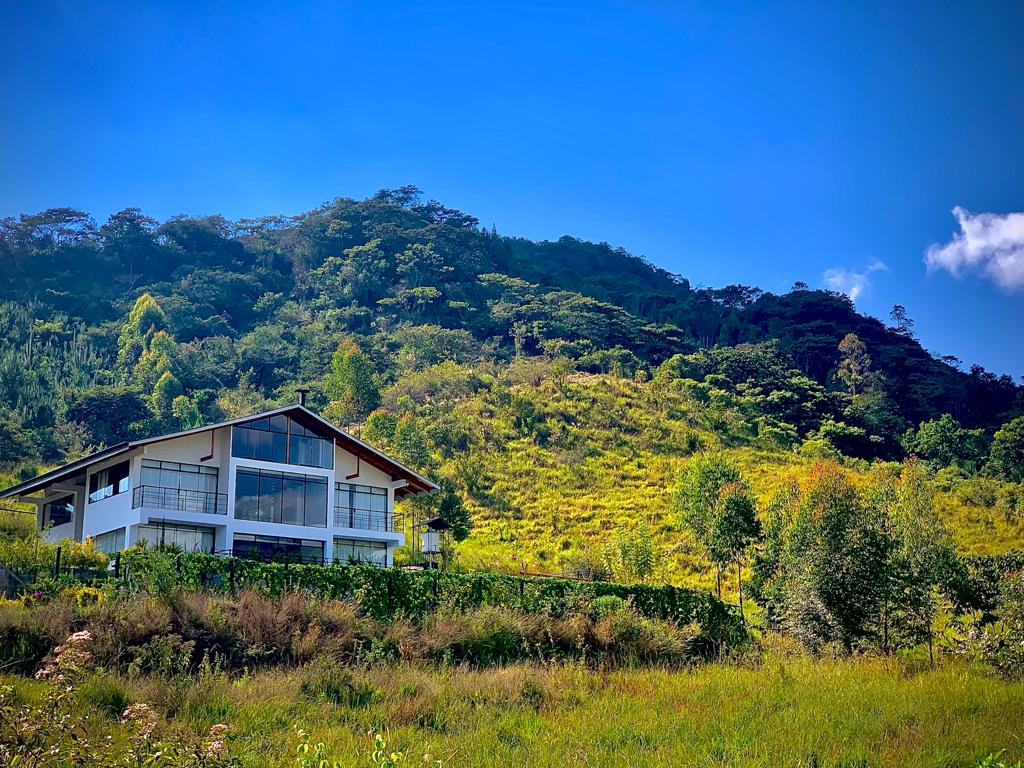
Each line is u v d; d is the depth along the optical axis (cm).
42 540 3659
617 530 6938
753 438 11388
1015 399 16525
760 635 3497
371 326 17588
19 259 19038
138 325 16412
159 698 1906
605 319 17188
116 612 2362
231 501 4262
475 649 2716
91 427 11512
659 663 2902
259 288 19862
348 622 2639
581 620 2956
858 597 3103
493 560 6394
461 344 15788
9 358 13362
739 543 4931
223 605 2523
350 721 1958
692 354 15862
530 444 10069
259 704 1955
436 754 1719
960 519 8094
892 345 18788
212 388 14512
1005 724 1945
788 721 1980
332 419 11569
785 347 18238
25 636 2177
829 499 3381
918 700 2184
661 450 10306
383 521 4722
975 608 3206
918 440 13238
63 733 1320
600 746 1808
